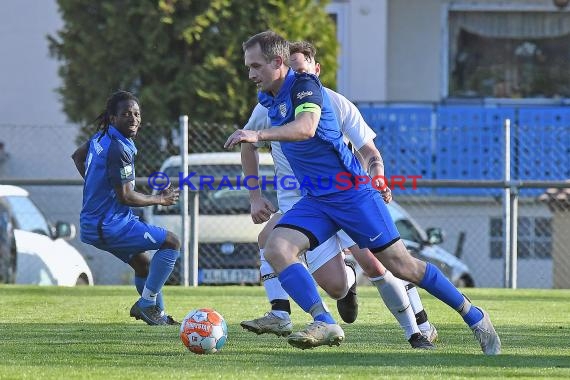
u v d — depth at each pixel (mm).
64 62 52875
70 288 32781
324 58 49438
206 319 17328
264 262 19141
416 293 19188
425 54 59062
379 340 19703
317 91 16156
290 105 16188
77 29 49281
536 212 49344
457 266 42812
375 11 57000
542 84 59625
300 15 48906
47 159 53688
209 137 42219
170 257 21891
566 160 52094
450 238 52281
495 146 52438
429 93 59094
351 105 18125
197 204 35406
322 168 16438
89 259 47656
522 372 15062
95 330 21016
